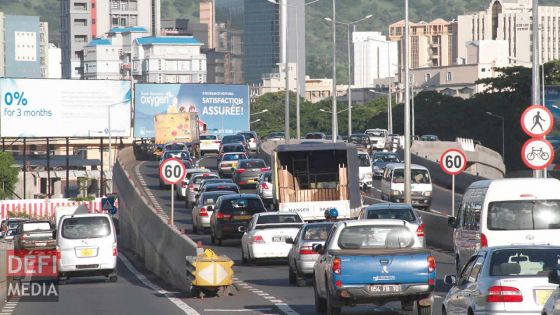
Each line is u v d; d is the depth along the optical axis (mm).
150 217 111625
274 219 93000
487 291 41219
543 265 42031
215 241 115125
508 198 63875
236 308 63750
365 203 144875
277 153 110812
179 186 170125
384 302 54438
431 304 54125
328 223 77000
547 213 63500
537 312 40625
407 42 118500
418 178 151625
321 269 57312
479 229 64312
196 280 71188
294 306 63594
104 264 88312
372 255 53781
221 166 198250
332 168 111688
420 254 54000
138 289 82312
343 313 59750
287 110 192500
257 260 91250
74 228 88188
